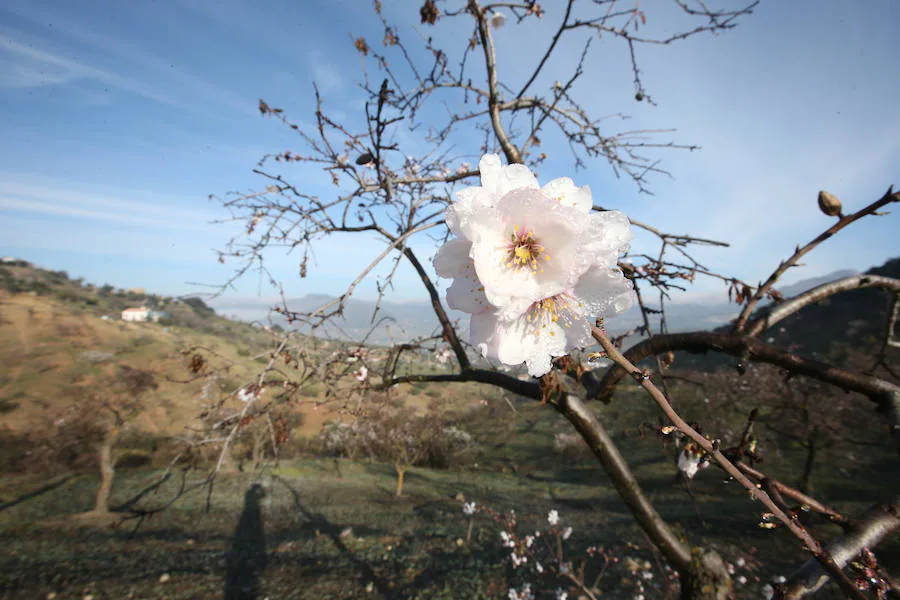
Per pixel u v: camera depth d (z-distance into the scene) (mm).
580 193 1043
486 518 11516
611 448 1737
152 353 23375
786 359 1329
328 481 14672
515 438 18891
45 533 10422
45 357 24391
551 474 15594
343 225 2984
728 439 9477
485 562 8758
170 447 15930
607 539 9062
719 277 1730
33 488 13273
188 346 2650
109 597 7777
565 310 976
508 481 15227
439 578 8273
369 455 17875
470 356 2754
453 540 10078
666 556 1647
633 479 1695
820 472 10719
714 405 10328
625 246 940
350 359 2664
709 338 1458
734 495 10586
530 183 1033
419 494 13852
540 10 2758
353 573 8695
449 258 1005
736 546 7684
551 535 9602
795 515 960
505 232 952
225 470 14734
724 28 2715
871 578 901
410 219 3031
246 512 12055
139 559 9250
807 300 1470
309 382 2543
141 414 16938
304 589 8117
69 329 28500
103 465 12258
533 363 972
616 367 1705
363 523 11445
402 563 9062
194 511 12008
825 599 4457
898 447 1138
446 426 18047
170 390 18250
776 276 1342
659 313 2006
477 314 1017
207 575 8648
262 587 8203
